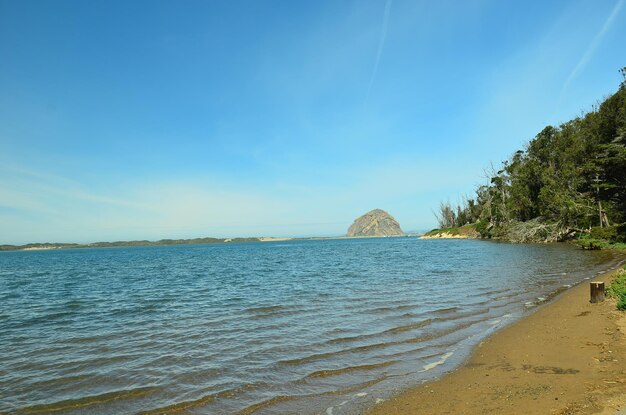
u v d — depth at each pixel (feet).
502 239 265.54
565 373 26.40
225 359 33.76
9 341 42.93
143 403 25.38
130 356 35.78
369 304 56.49
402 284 77.82
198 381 28.89
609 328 36.14
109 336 43.80
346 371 29.78
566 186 203.82
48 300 75.72
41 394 27.35
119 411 24.31
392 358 32.45
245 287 84.23
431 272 99.40
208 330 44.62
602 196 168.66
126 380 29.60
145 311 59.26
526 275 83.66
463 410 22.09
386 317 47.50
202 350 36.78
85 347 39.47
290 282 90.17
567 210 195.31
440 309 51.03
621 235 147.23
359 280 87.97
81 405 25.36
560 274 82.64
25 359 35.83
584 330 36.47
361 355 33.53
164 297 73.92
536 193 238.68
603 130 173.68
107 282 108.78
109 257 300.81
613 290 51.52
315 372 29.81
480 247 214.48
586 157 186.50
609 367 26.63
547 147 235.81
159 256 291.38
